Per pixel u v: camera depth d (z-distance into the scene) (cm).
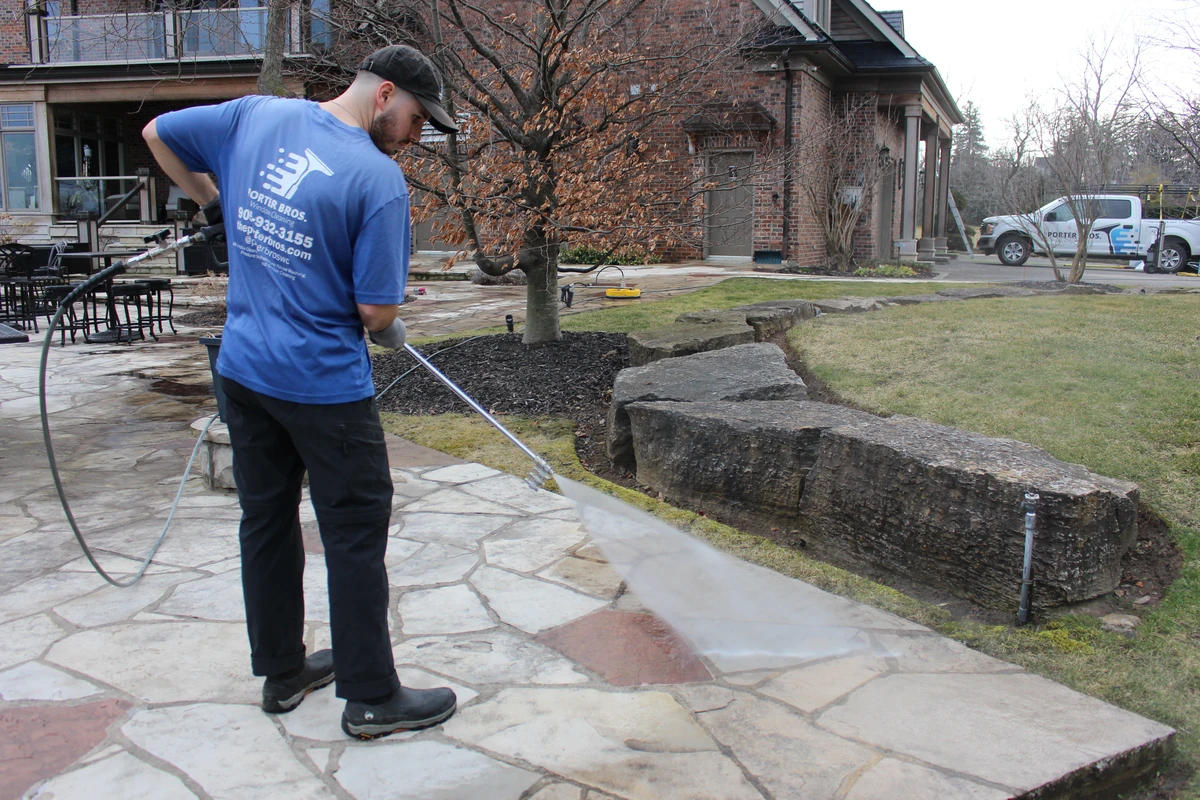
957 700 254
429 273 1669
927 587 336
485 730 240
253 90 1867
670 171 1664
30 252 1166
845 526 366
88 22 1884
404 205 222
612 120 677
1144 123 1188
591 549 374
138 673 271
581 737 237
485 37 805
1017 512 306
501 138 680
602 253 698
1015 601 307
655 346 607
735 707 252
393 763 226
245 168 222
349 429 223
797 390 482
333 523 228
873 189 1811
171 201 2183
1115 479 356
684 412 436
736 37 982
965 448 348
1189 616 294
